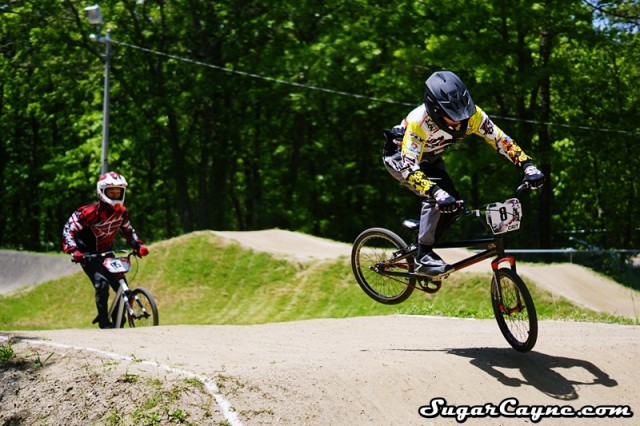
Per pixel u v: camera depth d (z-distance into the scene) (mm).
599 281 28609
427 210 10188
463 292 25109
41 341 11039
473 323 15047
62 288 32250
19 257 36844
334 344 12188
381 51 43031
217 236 31969
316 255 30094
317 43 45156
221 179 54500
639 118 44938
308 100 46375
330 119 52688
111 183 16203
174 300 30094
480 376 9961
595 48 41188
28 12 49156
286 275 29359
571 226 58594
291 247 31844
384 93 44906
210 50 50000
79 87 53562
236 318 28125
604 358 10898
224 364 9750
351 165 54125
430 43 38344
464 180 50375
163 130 51688
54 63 51406
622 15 40969
